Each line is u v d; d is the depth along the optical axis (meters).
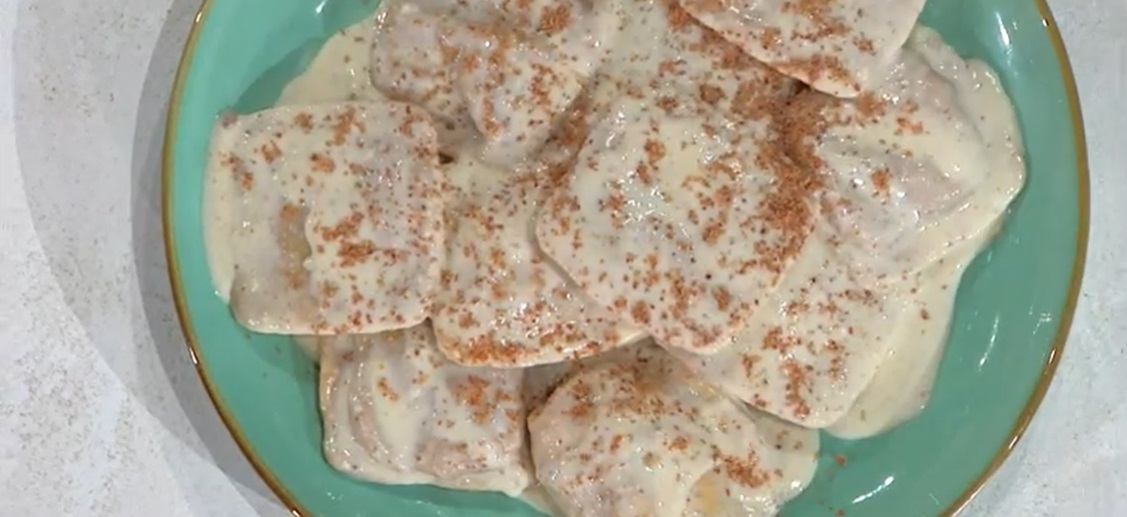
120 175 0.38
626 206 0.34
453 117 0.35
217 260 0.34
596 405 0.35
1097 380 0.40
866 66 0.34
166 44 0.38
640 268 0.33
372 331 0.34
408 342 0.35
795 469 0.36
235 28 0.34
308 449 0.35
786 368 0.34
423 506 0.36
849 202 0.34
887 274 0.35
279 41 0.35
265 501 0.39
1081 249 0.34
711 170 0.34
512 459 0.35
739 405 0.36
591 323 0.34
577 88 0.34
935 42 0.35
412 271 0.34
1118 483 0.40
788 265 0.34
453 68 0.34
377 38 0.35
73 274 0.38
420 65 0.35
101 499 0.38
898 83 0.34
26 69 0.38
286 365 0.35
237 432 0.34
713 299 0.33
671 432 0.34
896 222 0.34
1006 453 0.35
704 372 0.34
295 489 0.35
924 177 0.34
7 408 0.38
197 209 0.34
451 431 0.35
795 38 0.34
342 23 0.35
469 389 0.35
